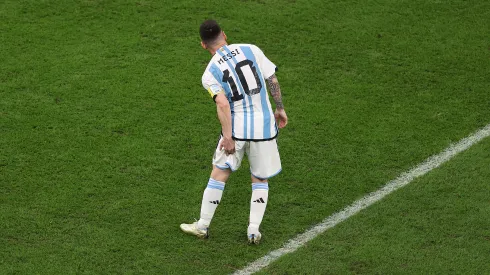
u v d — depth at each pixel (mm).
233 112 21688
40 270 21328
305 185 25672
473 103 30766
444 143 28031
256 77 21609
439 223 23375
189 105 30312
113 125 28812
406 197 24797
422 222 23453
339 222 23703
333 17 37406
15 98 30406
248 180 25859
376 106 30500
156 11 37500
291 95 31234
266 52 34469
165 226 23438
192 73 32531
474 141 28109
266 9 38000
